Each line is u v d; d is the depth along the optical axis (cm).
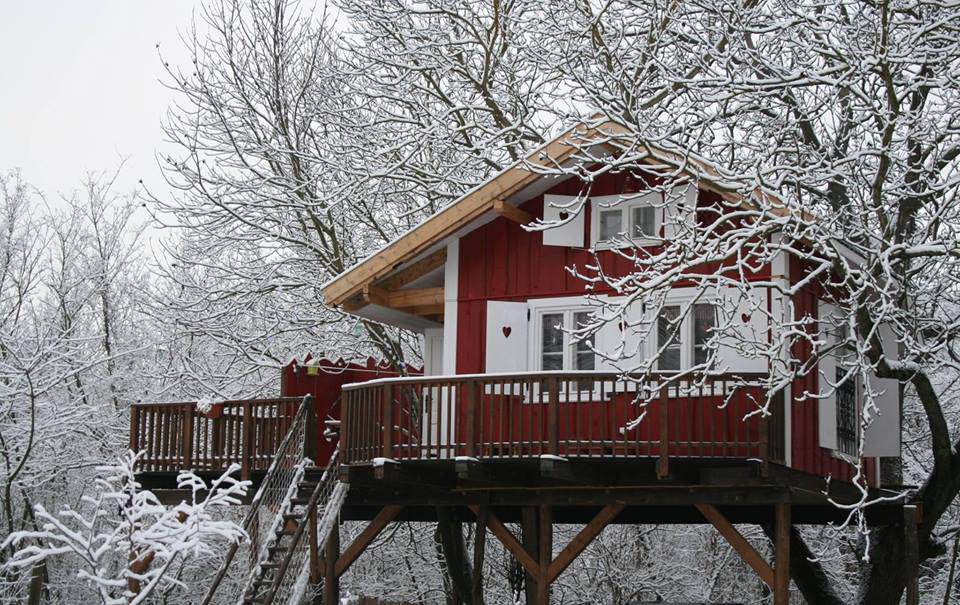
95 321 2848
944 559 2373
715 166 1445
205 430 1780
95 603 2523
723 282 1386
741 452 1437
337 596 1658
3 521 2503
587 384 1550
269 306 2433
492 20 2350
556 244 1627
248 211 2406
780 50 1723
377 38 2406
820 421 1602
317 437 1755
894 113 1415
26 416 2305
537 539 1802
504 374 1489
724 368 1488
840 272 1478
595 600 2494
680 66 1853
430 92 2381
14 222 2778
